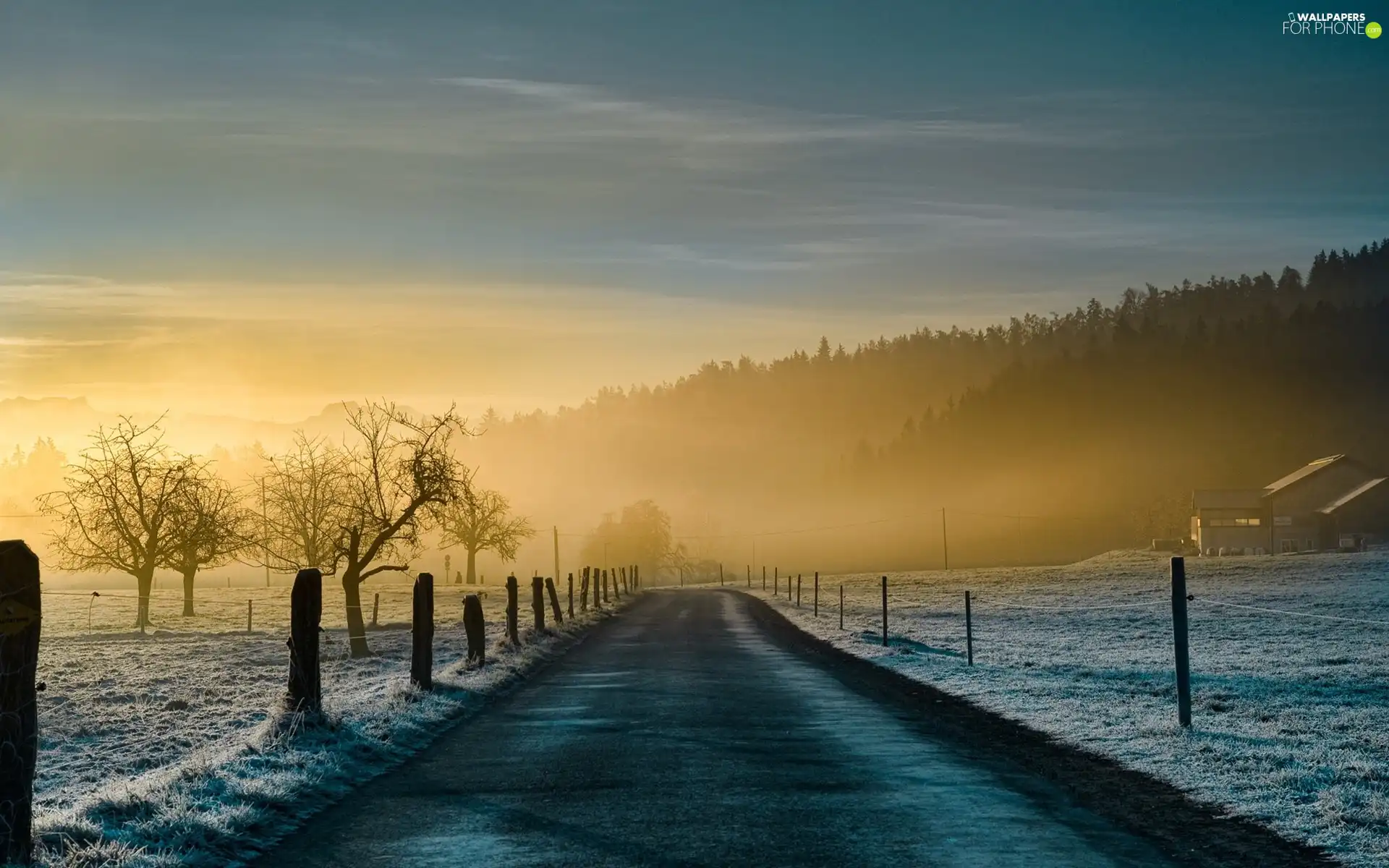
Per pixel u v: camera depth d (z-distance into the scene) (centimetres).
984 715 1780
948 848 925
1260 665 2806
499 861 893
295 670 1515
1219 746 1438
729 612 5731
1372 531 12888
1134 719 1716
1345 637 3788
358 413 4291
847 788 1181
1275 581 7888
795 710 1844
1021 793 1154
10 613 833
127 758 1588
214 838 962
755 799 1127
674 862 883
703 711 1838
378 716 1658
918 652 3159
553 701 2000
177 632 5075
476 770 1313
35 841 893
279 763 1280
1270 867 873
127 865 860
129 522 6475
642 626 4472
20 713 835
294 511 6819
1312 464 13638
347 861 904
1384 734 1609
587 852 918
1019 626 4616
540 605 3647
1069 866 873
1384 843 939
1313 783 1198
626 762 1355
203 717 2062
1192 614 5350
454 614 5931
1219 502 13438
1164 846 935
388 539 3759
